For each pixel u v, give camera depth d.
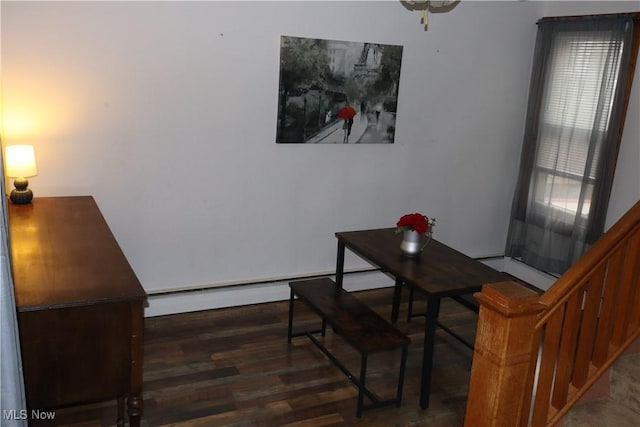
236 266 4.53
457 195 5.26
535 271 5.27
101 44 3.76
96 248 2.86
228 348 3.93
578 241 4.72
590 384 2.47
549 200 5.00
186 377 3.55
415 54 4.75
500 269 5.61
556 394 2.38
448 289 3.21
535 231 5.20
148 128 4.00
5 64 3.55
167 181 4.15
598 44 4.49
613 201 4.58
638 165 4.37
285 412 3.25
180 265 4.34
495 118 5.22
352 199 4.82
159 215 4.18
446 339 4.25
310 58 4.34
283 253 4.68
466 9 4.85
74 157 3.85
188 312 4.44
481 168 5.29
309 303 3.69
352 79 4.53
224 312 4.48
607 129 4.43
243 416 3.20
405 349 3.26
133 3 3.78
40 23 3.58
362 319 3.48
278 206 4.55
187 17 3.94
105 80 3.82
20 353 2.04
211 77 4.09
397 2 4.57
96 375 2.36
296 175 4.55
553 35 4.87
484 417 2.16
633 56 4.32
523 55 5.18
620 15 4.28
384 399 3.43
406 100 4.82
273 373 3.65
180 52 3.97
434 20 4.75
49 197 3.80
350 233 4.16
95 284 2.40
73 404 2.35
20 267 2.55
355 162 4.75
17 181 3.57
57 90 3.71
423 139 4.97
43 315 2.22
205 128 4.16
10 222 3.20
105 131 3.89
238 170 4.34
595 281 2.33
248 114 4.27
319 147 4.58
